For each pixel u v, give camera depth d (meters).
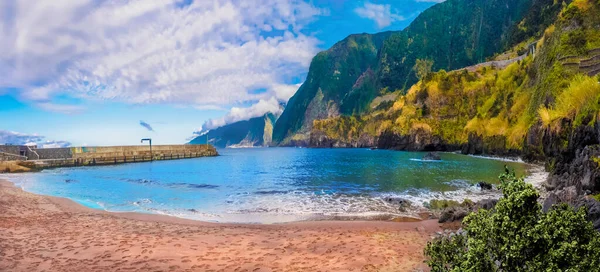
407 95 153.00
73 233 16.89
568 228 5.30
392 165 63.91
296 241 15.38
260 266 12.08
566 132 35.34
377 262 12.34
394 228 17.80
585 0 68.06
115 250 14.00
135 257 13.08
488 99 112.94
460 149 112.94
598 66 54.25
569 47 62.16
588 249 5.27
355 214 21.88
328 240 15.48
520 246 5.19
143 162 98.38
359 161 79.94
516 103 86.81
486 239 5.77
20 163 69.56
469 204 22.89
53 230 17.48
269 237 16.16
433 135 123.12
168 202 27.39
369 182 39.06
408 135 132.00
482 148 94.50
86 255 13.31
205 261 12.63
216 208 24.47
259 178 47.62
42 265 12.09
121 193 33.12
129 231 17.42
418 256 12.96
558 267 5.09
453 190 31.78
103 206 25.92
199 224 19.23
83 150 88.94
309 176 48.97
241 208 24.34
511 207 5.48
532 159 62.66
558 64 61.62
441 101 129.75
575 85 36.69
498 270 5.61
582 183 18.89
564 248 5.02
